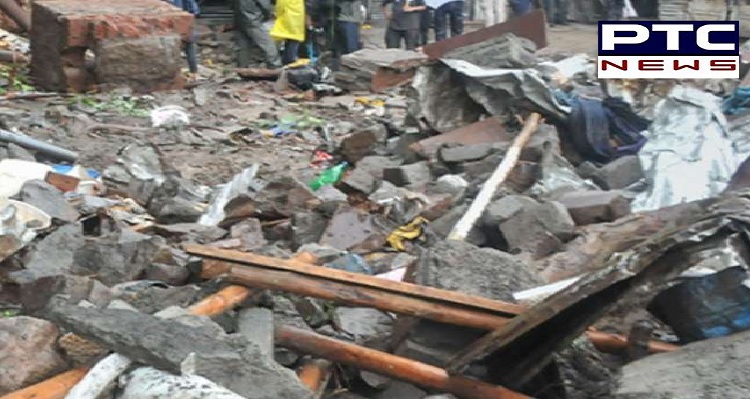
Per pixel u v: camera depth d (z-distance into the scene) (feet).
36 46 48.44
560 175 26.21
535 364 13.17
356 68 49.14
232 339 11.82
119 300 15.07
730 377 11.39
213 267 16.01
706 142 26.89
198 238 22.15
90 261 19.06
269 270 15.24
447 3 58.95
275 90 50.52
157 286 16.81
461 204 24.62
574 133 29.99
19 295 17.30
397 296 14.44
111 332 11.59
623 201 22.36
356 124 41.63
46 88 47.60
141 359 11.28
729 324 13.39
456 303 14.11
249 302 15.11
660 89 35.32
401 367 13.65
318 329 15.78
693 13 69.10
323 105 46.09
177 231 22.33
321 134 39.75
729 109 31.58
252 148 37.09
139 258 18.76
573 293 12.21
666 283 12.07
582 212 22.25
